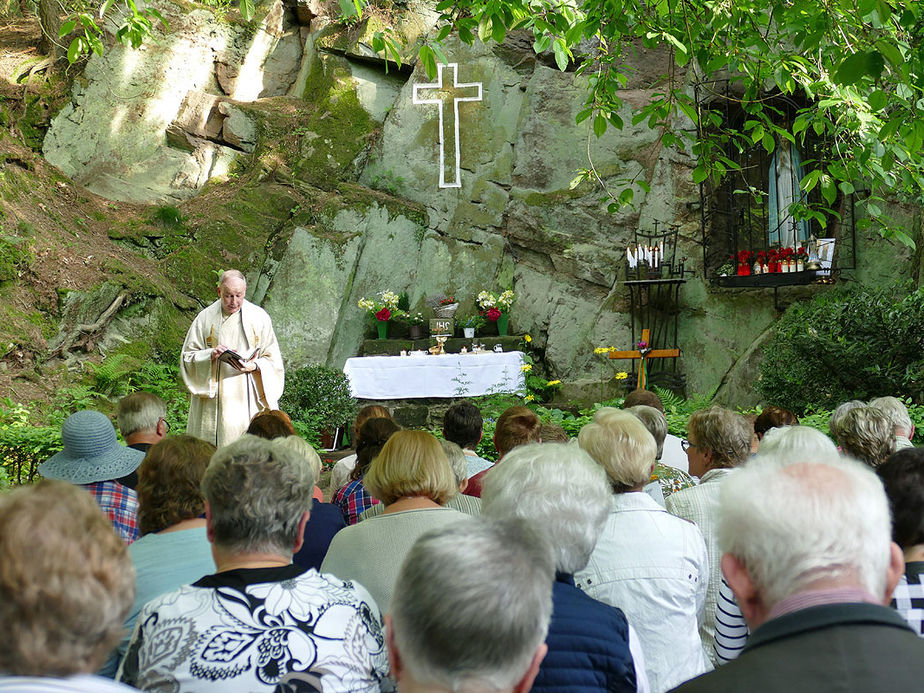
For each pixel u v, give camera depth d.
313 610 1.87
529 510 2.11
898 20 4.62
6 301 11.23
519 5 4.84
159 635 1.80
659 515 2.57
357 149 14.74
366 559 2.49
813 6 4.68
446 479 2.66
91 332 11.91
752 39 5.48
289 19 15.89
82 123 14.01
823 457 1.54
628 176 13.77
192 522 2.45
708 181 13.23
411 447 2.67
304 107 15.15
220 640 1.78
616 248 13.74
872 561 1.32
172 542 2.38
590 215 13.90
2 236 11.45
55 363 11.48
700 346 13.12
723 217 13.34
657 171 13.57
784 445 2.62
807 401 9.74
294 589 1.89
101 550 1.23
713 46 5.76
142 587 2.26
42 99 13.70
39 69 13.77
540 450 2.22
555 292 14.00
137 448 4.05
